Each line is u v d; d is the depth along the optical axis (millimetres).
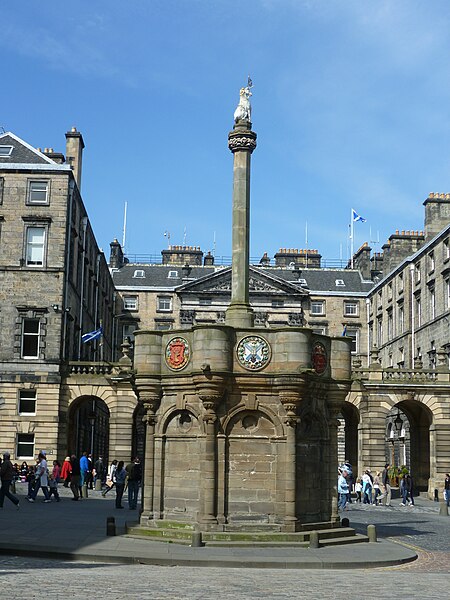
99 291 72812
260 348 21656
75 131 64125
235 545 20281
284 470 21344
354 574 17281
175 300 92375
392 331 80062
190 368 22047
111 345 86062
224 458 21250
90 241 65688
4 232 52906
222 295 89625
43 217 52875
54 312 52281
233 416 21484
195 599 12672
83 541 20625
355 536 22891
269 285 89750
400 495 57844
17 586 13547
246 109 24000
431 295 67812
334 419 23344
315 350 22656
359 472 55125
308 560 18453
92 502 37688
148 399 22609
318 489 22719
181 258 101188
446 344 62094
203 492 21094
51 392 51625
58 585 13812
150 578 15383
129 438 52281
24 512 29859
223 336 21453
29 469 48531
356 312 92250
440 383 55656
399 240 82250
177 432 22297
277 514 21250
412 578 16688
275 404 21672
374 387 55469
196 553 19016
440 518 36594
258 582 15258
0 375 51531
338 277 95500
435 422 55438
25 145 55406
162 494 22297
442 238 64688
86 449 65438
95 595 12750
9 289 52312
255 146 23875
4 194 53281
